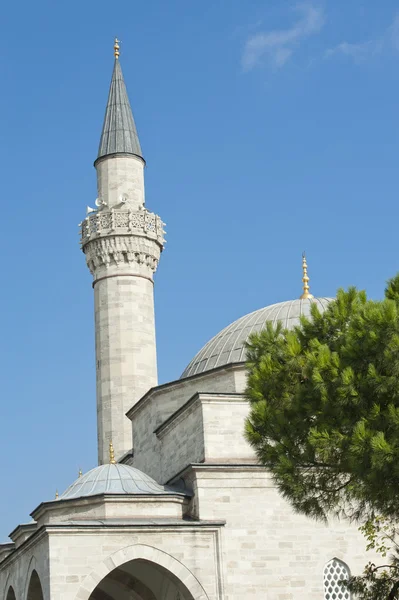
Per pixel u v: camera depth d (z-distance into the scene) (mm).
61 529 37344
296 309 50375
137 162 63688
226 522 39344
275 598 38812
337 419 26797
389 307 26328
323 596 39219
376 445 24844
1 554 52031
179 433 44031
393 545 39969
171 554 38219
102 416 58281
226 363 48344
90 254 61562
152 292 61875
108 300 60281
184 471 40625
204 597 38125
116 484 41031
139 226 61344
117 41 68125
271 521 39688
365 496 26641
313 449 27047
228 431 41344
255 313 52250
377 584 29094
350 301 29469
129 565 42781
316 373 26859
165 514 39656
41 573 38031
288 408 28016
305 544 39656
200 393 41469
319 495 28719
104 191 62719
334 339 28875
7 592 44875
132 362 58812
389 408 25562
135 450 51406
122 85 66250
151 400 48906
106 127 64438
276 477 27953
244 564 38938
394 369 25688
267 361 28922
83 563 37250
